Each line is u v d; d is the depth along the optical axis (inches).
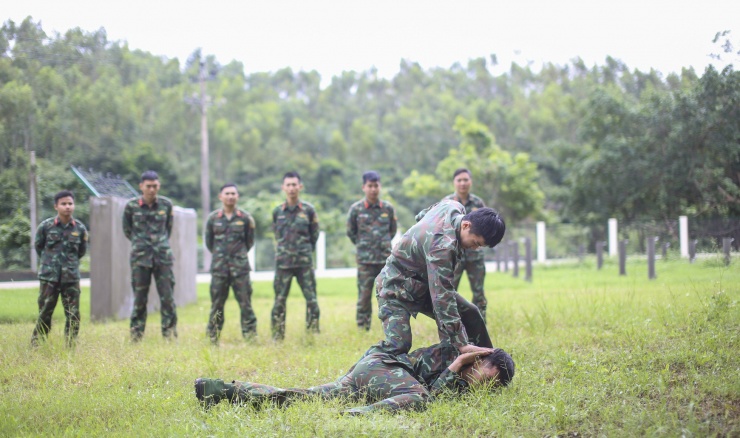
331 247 1086.4
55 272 279.0
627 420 147.2
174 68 1648.6
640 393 173.3
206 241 319.9
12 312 314.8
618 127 563.8
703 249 388.5
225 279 313.1
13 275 415.8
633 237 617.6
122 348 262.7
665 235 473.1
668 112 387.2
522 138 2048.5
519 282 640.4
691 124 366.3
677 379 180.9
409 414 163.2
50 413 171.5
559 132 1919.3
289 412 161.0
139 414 169.2
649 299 312.2
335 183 1739.7
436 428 152.6
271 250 1027.9
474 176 1349.7
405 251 183.5
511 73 2901.1
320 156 2123.5
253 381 204.4
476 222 172.9
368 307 331.6
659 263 489.1
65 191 283.4
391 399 166.1
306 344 285.0
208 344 286.7
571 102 1515.7
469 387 178.9
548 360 216.2
